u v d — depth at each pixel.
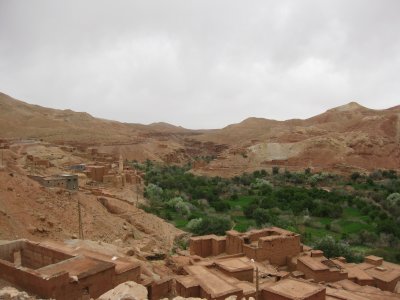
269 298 20.17
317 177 100.81
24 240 18.31
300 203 67.12
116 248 24.42
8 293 11.41
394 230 51.91
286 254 35.28
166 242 39.28
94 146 145.12
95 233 30.41
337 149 128.25
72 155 93.06
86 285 14.11
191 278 22.28
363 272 33.22
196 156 189.12
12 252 17.73
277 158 131.25
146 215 45.06
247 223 58.16
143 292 13.25
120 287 13.33
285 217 59.03
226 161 132.25
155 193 71.19
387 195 77.19
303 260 32.12
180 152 174.88
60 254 16.91
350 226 57.84
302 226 57.44
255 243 35.62
